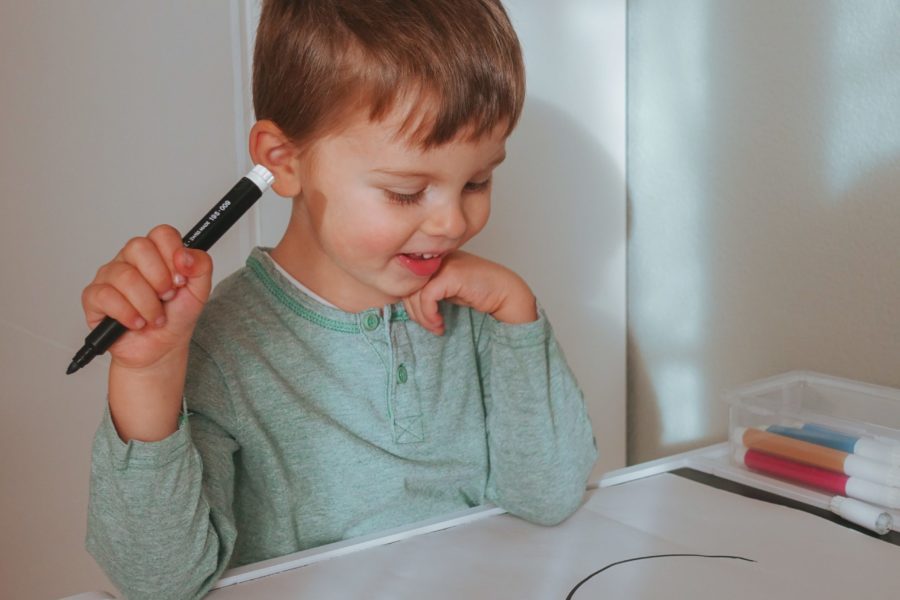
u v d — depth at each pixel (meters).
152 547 0.62
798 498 0.81
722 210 1.15
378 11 0.68
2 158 0.92
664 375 1.27
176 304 0.60
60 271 0.96
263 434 0.77
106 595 0.65
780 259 1.08
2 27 0.91
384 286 0.74
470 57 0.67
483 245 1.19
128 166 0.98
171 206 1.01
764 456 0.85
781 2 1.05
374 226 0.70
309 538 0.80
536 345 0.81
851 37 0.98
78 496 1.01
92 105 0.96
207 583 0.65
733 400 0.89
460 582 0.65
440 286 0.80
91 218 0.97
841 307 1.01
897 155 0.94
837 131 1.00
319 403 0.81
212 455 0.72
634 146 1.28
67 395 0.99
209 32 1.01
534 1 1.19
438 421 0.85
